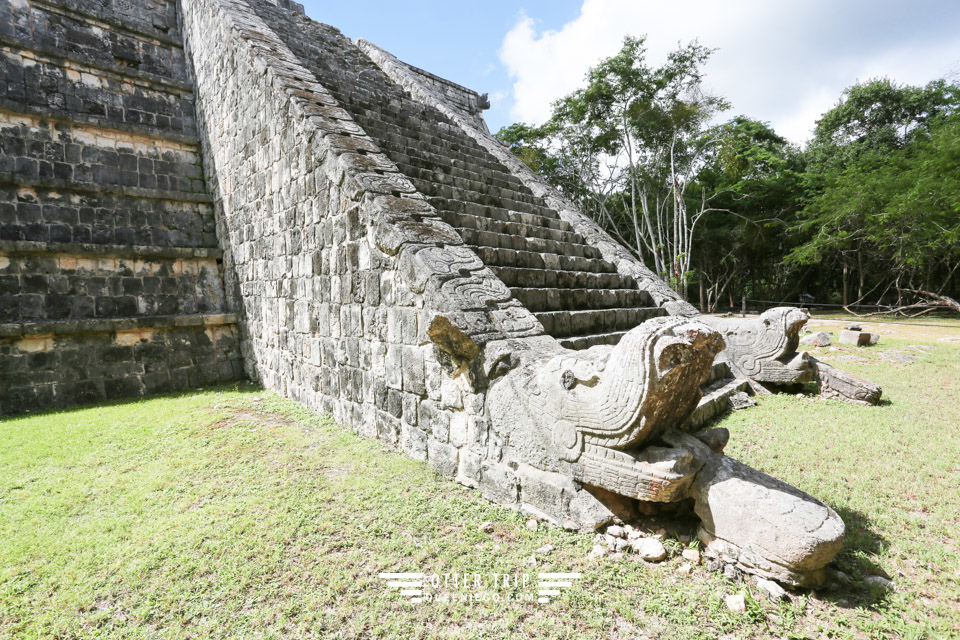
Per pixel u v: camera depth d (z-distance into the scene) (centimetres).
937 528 266
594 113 1869
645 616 206
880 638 189
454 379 350
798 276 2661
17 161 665
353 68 973
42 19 740
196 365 746
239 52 670
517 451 306
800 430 435
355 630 205
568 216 859
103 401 641
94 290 688
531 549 259
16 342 593
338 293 489
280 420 521
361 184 434
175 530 284
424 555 256
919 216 1634
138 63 860
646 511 277
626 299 678
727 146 1798
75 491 340
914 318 1775
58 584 237
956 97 2117
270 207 629
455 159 764
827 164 2320
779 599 211
